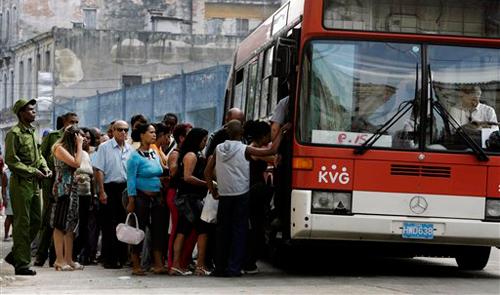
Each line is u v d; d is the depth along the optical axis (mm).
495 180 14711
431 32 14844
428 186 14602
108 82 80375
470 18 14898
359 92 14680
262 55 17891
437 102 14727
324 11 14742
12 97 90125
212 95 58781
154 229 15422
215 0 87250
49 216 16812
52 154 16797
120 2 88000
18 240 15188
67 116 15930
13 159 14977
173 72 80812
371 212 14516
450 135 14719
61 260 16250
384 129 14625
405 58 14781
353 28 14742
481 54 14891
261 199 15484
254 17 87688
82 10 88375
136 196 15242
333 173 14516
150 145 15586
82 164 16719
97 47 80375
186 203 15289
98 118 73688
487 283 14820
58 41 80188
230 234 15203
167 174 16156
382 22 14781
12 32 90688
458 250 16047
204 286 13930
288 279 14977
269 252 18422
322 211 14477
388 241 14609
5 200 23422
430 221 14562
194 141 15312
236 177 15023
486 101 14844
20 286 13891
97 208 17375
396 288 13812
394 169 14555
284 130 14773
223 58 81500
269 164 16188
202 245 15500
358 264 17891
